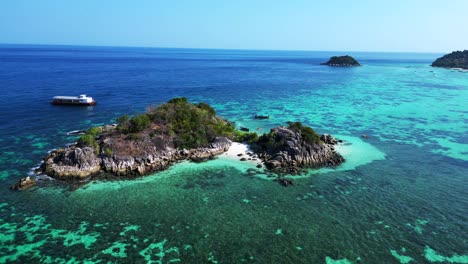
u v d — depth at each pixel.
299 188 46.47
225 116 86.56
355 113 94.88
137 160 50.62
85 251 32.25
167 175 49.38
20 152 55.88
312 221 38.31
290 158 53.97
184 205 41.09
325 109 99.50
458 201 43.75
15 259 30.97
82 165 47.91
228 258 31.84
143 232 35.47
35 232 35.00
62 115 82.19
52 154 52.56
